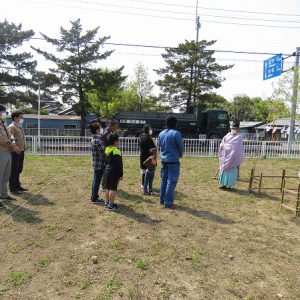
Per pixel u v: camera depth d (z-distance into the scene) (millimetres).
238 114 70438
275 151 16109
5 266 3775
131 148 14812
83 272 3672
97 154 6316
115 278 3551
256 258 4223
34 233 4793
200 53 31438
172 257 4133
